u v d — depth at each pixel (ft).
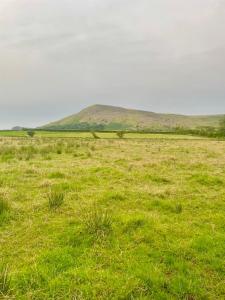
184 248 28.66
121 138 248.11
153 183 53.42
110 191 45.37
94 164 72.28
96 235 29.86
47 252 26.55
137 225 33.04
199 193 47.67
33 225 32.81
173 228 33.14
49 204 38.17
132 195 44.68
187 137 302.45
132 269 25.00
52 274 23.70
